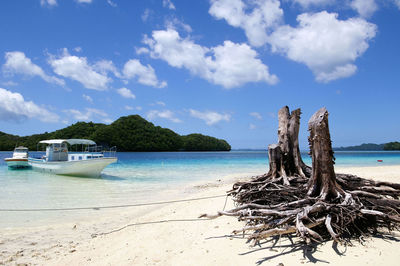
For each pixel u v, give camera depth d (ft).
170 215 24.85
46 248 19.02
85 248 18.54
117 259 15.46
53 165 72.13
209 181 56.65
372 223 13.83
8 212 30.66
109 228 23.86
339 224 13.15
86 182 57.57
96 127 384.27
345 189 17.42
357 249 11.75
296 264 11.16
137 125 455.63
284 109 25.31
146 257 15.07
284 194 17.84
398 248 11.60
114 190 45.96
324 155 15.40
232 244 14.76
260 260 12.11
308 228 12.25
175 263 13.62
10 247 19.26
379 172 54.24
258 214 14.97
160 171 81.92
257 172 76.89
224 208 24.00
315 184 15.87
